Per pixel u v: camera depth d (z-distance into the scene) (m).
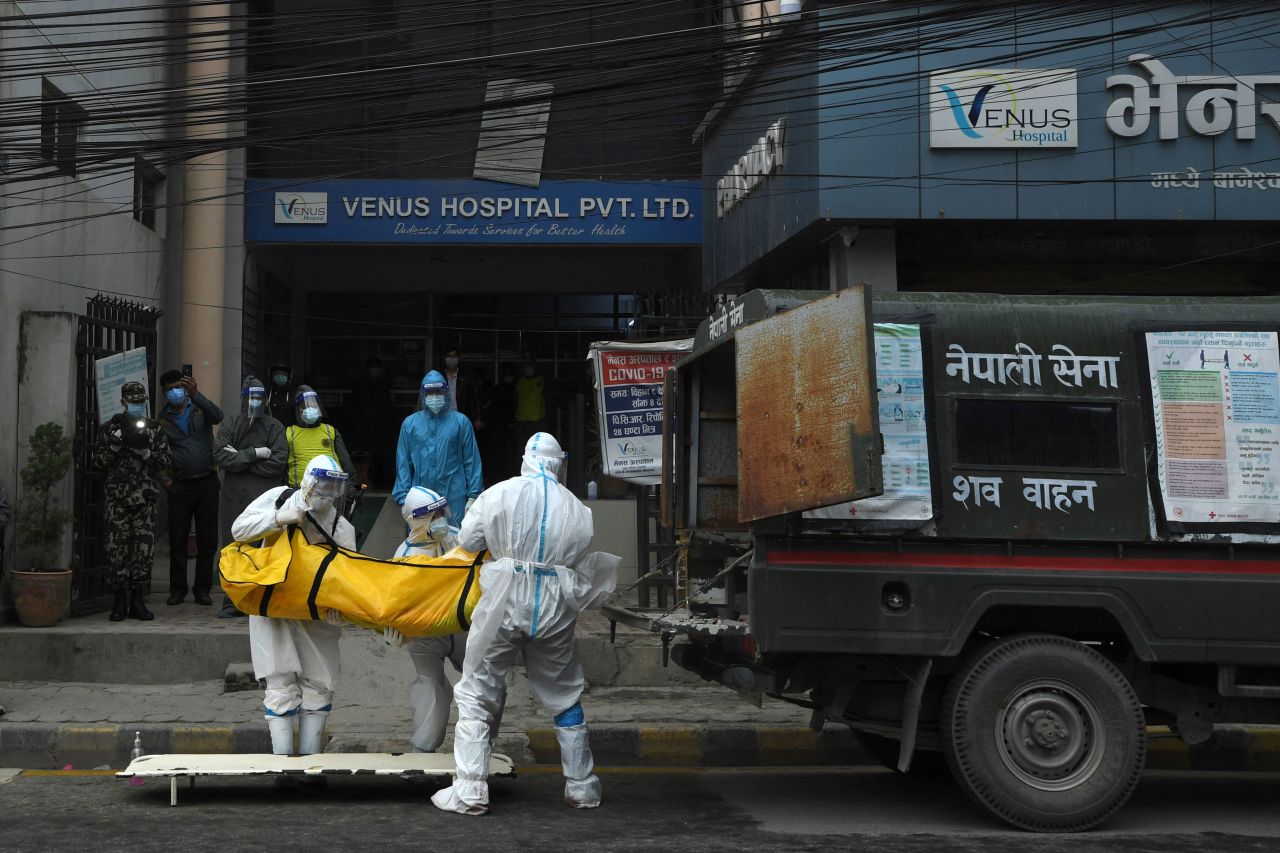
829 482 5.68
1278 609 6.30
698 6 17.38
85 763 7.85
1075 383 6.44
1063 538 6.29
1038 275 14.64
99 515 11.16
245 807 6.52
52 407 10.70
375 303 21.27
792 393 6.03
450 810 6.39
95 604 10.82
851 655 6.47
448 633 6.76
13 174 10.82
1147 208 13.40
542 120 18.03
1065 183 13.45
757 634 6.14
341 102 15.42
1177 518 6.30
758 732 8.22
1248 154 13.37
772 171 14.88
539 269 20.95
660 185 18.33
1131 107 13.41
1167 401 6.41
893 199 13.48
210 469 11.32
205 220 17.06
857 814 6.61
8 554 10.27
